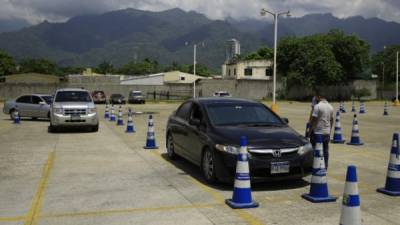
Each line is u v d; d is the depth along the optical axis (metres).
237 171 7.18
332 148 14.00
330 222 6.32
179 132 10.73
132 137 16.78
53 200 7.54
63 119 18.08
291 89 65.12
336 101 65.88
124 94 62.75
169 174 9.71
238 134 8.52
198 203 7.33
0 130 19.52
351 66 68.50
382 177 9.50
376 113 34.94
